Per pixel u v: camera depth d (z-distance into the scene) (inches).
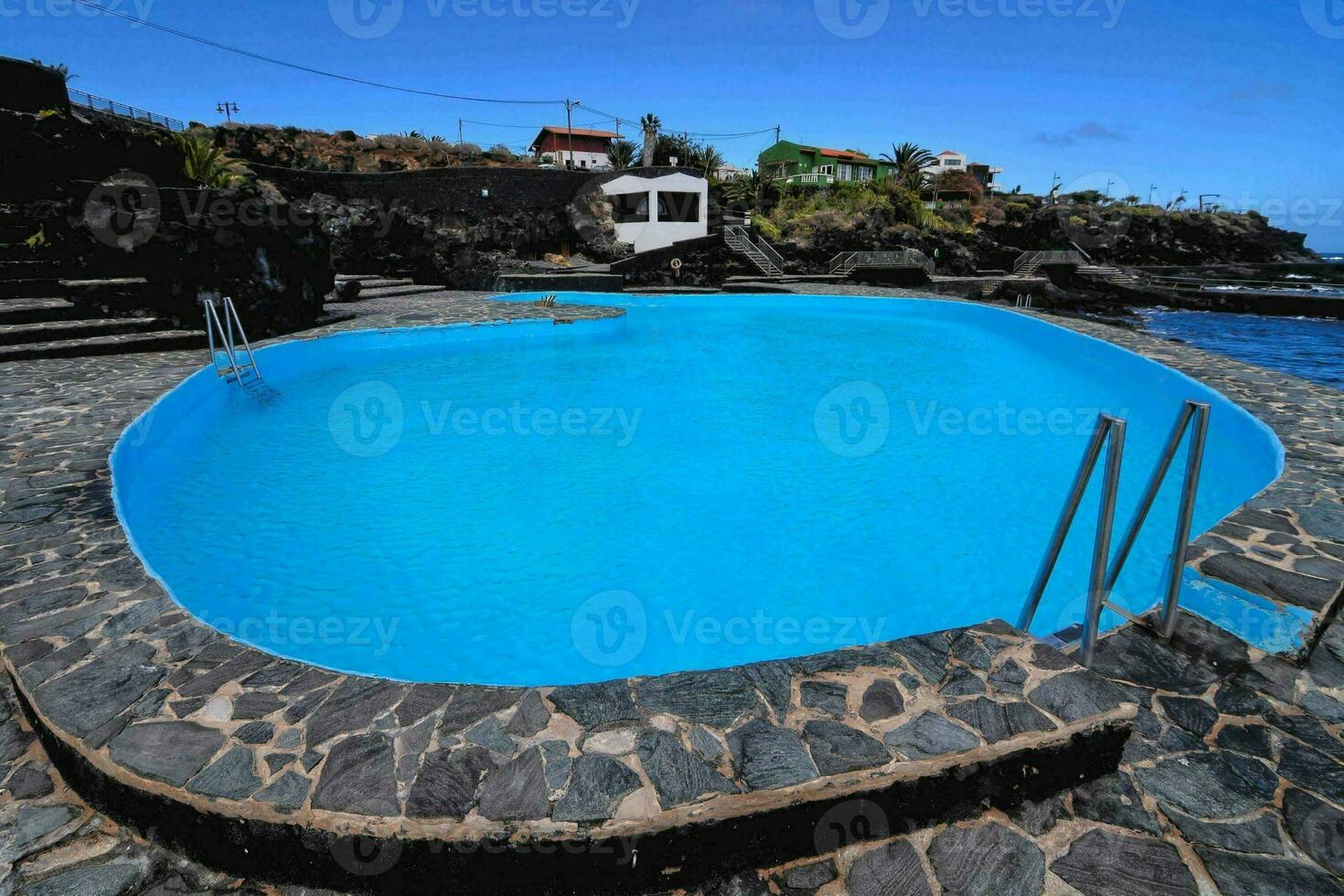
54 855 85.0
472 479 269.0
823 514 239.9
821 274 1152.8
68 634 119.3
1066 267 1584.6
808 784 82.5
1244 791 94.3
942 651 109.9
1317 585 139.6
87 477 202.1
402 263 1005.8
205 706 98.5
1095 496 255.8
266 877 82.7
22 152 475.2
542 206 1163.9
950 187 2139.5
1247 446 269.0
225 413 353.4
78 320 432.1
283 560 202.1
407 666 154.9
